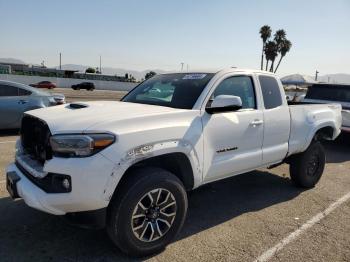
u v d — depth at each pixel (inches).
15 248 138.3
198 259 136.7
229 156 166.7
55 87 2249.0
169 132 137.3
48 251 137.2
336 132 244.5
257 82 187.6
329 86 406.0
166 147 135.3
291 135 204.5
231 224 170.7
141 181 128.3
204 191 218.2
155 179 131.6
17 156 148.8
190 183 152.4
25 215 167.3
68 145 119.0
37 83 2155.5
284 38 2191.2
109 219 127.2
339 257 143.4
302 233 163.6
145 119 134.5
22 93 374.3
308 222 176.7
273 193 220.1
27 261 129.6
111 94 1674.5
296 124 207.0
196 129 148.2
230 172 169.5
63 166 117.8
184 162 147.5
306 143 215.6
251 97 184.1
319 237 160.4
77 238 147.7
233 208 192.1
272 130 189.6
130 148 125.3
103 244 143.9
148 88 185.5
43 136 131.0
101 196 120.3
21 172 139.9
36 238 146.5
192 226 166.7
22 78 2306.8
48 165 120.8
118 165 122.2
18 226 156.2
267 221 176.1
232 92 173.5
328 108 239.3
